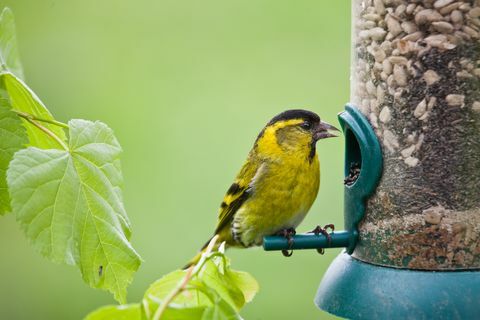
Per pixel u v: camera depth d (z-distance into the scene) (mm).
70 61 16938
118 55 16938
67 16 17297
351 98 10680
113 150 8273
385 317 9328
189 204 15461
